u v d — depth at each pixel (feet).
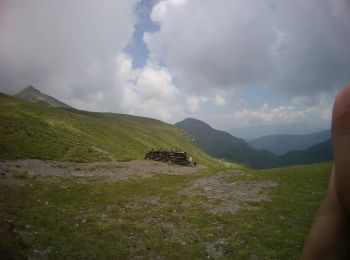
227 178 128.26
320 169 136.56
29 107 348.18
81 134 298.15
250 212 78.02
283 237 60.34
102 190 98.68
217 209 81.56
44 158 171.42
